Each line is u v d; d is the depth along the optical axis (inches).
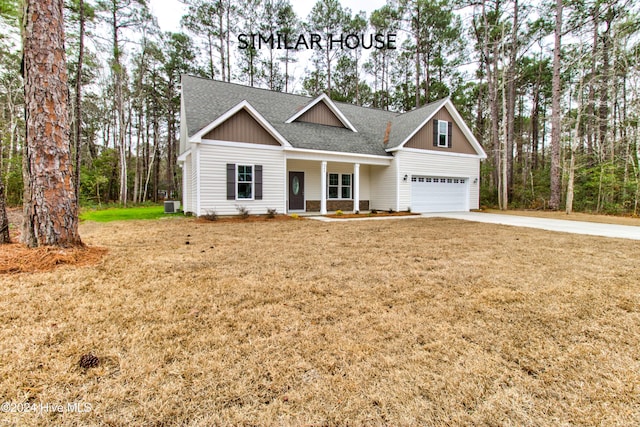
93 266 176.1
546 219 475.8
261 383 76.2
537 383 77.3
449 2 768.3
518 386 76.2
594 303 128.3
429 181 625.9
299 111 565.3
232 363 84.2
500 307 124.0
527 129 1098.1
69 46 533.0
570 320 112.7
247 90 599.5
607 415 66.6
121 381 76.0
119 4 681.0
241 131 453.1
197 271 171.0
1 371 78.2
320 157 523.8
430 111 610.5
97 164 895.7
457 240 276.1
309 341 96.1
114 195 1032.8
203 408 68.1
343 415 66.6
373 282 154.3
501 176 768.3
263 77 1056.2
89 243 243.0
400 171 585.9
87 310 116.7
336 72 1112.2
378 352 90.5
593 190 636.1
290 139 504.4
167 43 928.3
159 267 177.6
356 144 577.6
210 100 518.0
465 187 669.9
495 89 729.0
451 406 69.5
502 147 789.2
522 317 114.9
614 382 77.6
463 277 162.9
